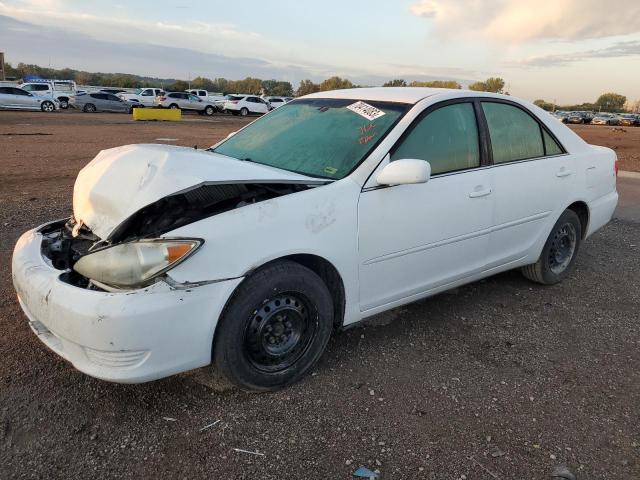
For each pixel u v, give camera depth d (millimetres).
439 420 2789
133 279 2494
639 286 4840
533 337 3766
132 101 39906
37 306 2678
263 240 2721
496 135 3959
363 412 2830
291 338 2992
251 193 2910
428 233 3461
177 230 2549
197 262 2541
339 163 3285
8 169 10141
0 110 32156
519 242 4215
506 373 3275
